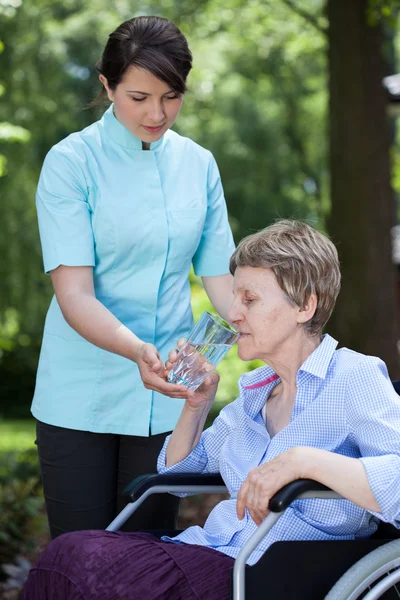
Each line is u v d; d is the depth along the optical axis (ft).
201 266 10.33
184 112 56.54
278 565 7.20
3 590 13.25
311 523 7.70
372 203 27.40
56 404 9.58
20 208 39.83
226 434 8.63
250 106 58.75
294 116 61.36
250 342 7.91
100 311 8.89
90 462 9.61
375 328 27.40
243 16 39.04
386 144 27.78
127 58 8.70
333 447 7.75
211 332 7.84
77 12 46.98
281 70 56.65
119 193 9.41
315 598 7.29
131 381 9.51
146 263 9.52
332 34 27.66
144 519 9.71
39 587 7.55
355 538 7.90
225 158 58.59
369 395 7.57
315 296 7.79
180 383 8.05
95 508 9.71
